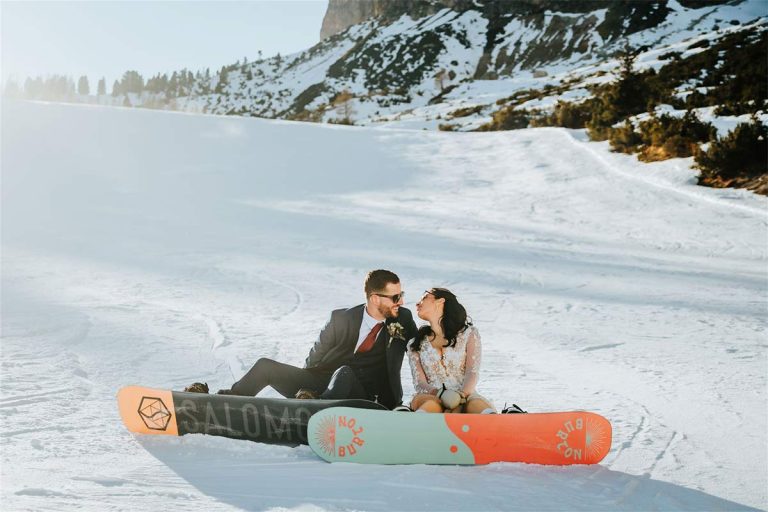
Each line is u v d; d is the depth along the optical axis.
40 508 3.64
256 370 5.65
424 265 15.80
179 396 5.22
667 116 33.28
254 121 55.50
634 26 132.88
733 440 5.42
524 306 11.78
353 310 5.69
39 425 5.50
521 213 24.41
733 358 8.35
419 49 159.38
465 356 5.35
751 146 26.03
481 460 4.80
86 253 17.64
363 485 4.25
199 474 4.43
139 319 10.46
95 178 34.50
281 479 4.35
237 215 25.12
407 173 35.97
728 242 18.59
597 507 3.96
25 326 9.80
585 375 7.60
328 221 23.56
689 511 3.95
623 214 23.20
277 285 13.64
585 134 43.16
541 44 143.00
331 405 5.02
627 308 11.61
